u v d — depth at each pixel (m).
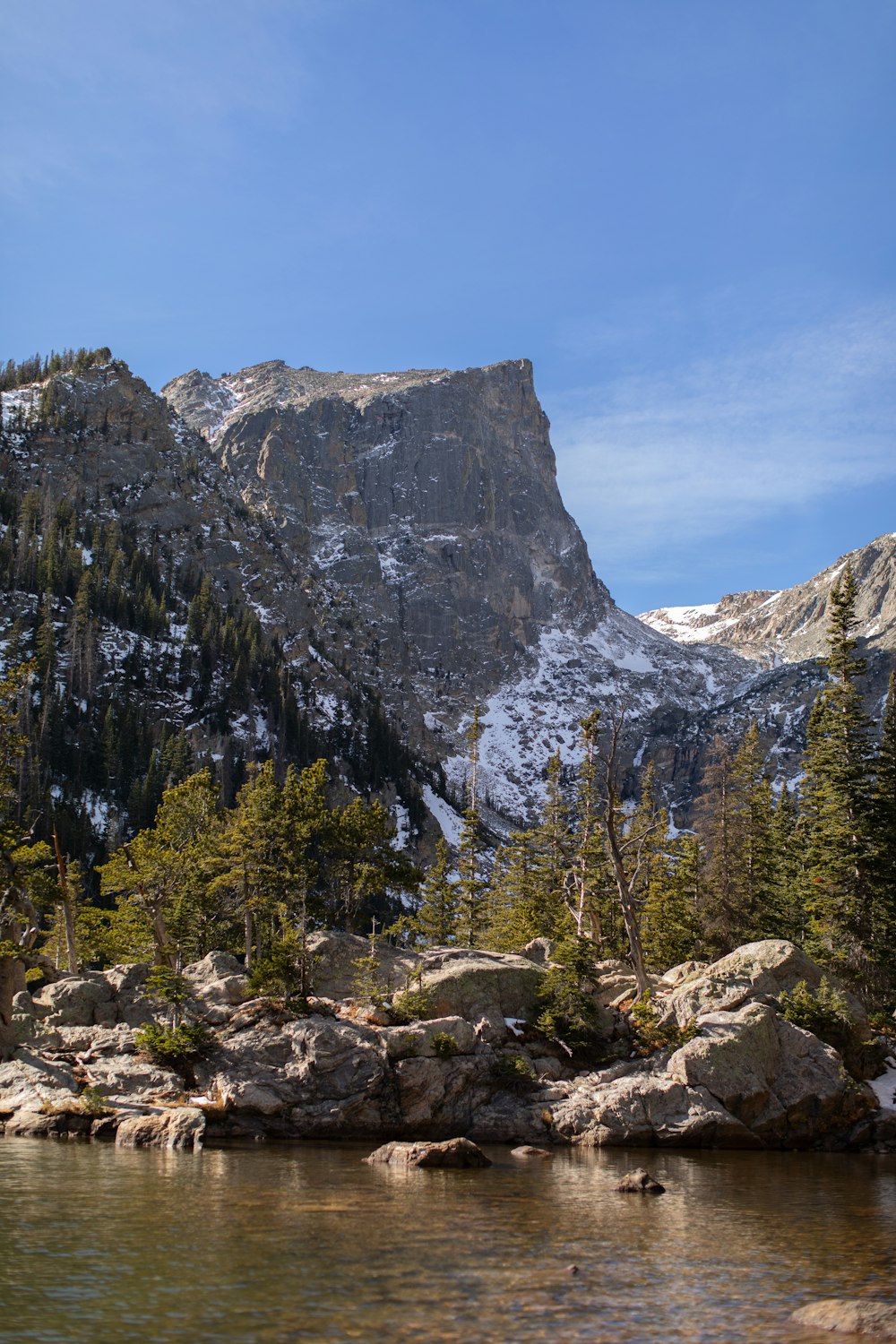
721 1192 38.47
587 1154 48.81
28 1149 42.16
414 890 71.44
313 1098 52.00
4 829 61.53
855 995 65.31
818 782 79.50
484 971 61.38
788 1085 55.41
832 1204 36.09
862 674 77.12
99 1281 22.80
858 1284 24.69
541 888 96.50
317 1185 36.41
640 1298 22.95
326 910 66.44
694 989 61.19
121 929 86.25
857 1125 55.28
